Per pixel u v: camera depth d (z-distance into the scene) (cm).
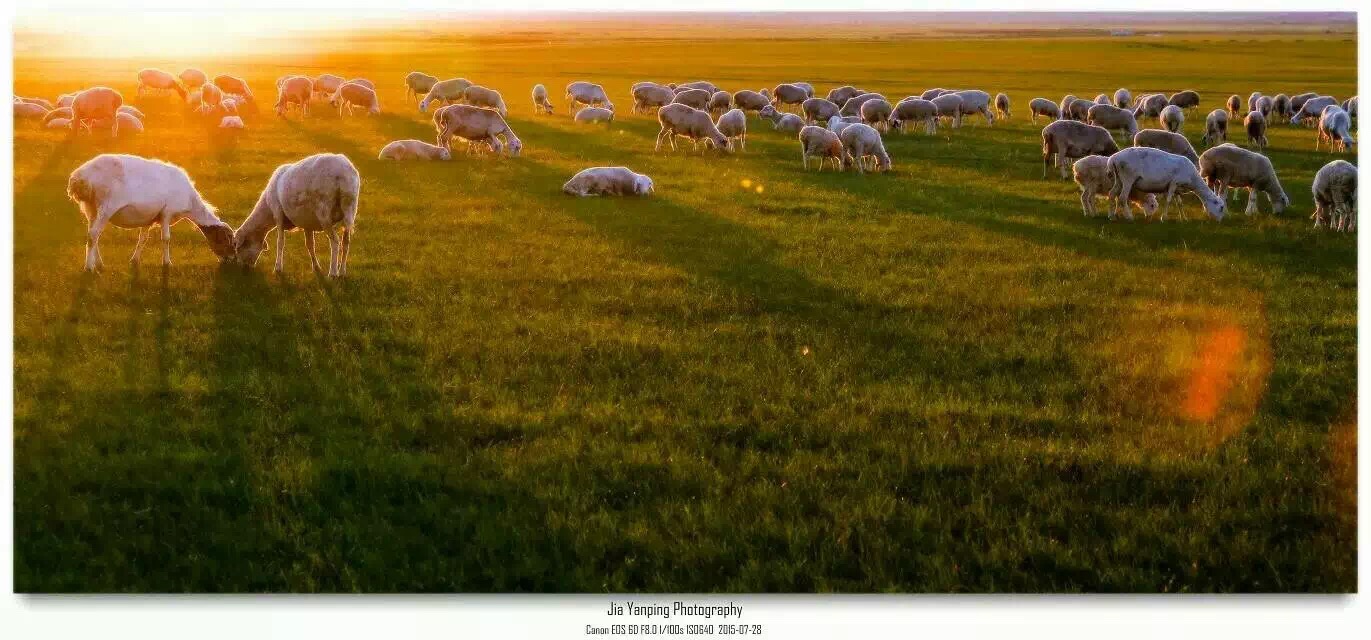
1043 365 1016
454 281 1318
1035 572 643
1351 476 757
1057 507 700
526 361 1004
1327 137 3033
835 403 896
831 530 677
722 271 1398
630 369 985
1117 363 1024
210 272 1312
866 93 3906
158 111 3406
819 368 987
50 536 662
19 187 1906
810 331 1116
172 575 639
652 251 1519
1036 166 2559
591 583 632
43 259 1355
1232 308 1229
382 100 4378
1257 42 8775
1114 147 2280
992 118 3809
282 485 732
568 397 901
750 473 758
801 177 2323
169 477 734
